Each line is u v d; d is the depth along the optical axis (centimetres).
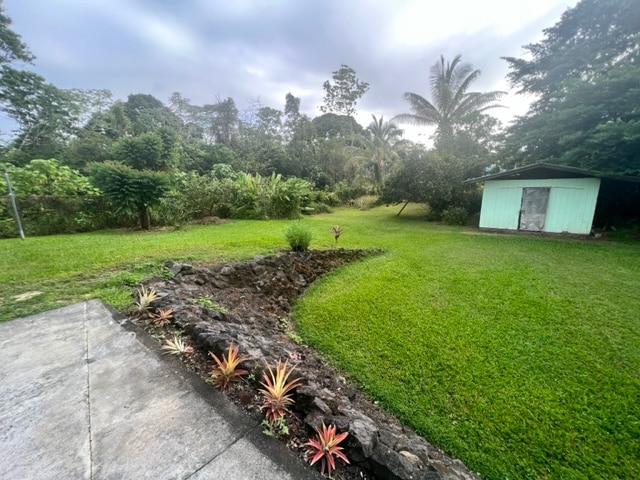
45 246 527
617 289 414
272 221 1086
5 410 141
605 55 1003
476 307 362
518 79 1240
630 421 191
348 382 235
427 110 1680
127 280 329
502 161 1195
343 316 349
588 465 164
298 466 119
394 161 1830
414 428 191
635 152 780
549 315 337
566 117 922
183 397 152
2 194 703
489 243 738
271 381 164
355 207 1820
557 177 821
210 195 1115
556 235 834
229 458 120
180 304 270
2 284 316
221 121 2647
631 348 272
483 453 172
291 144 2347
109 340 206
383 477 125
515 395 215
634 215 873
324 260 558
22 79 1487
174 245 556
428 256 610
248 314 332
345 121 2947
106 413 140
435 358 261
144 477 111
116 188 755
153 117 2330
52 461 116
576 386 223
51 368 174
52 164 793
